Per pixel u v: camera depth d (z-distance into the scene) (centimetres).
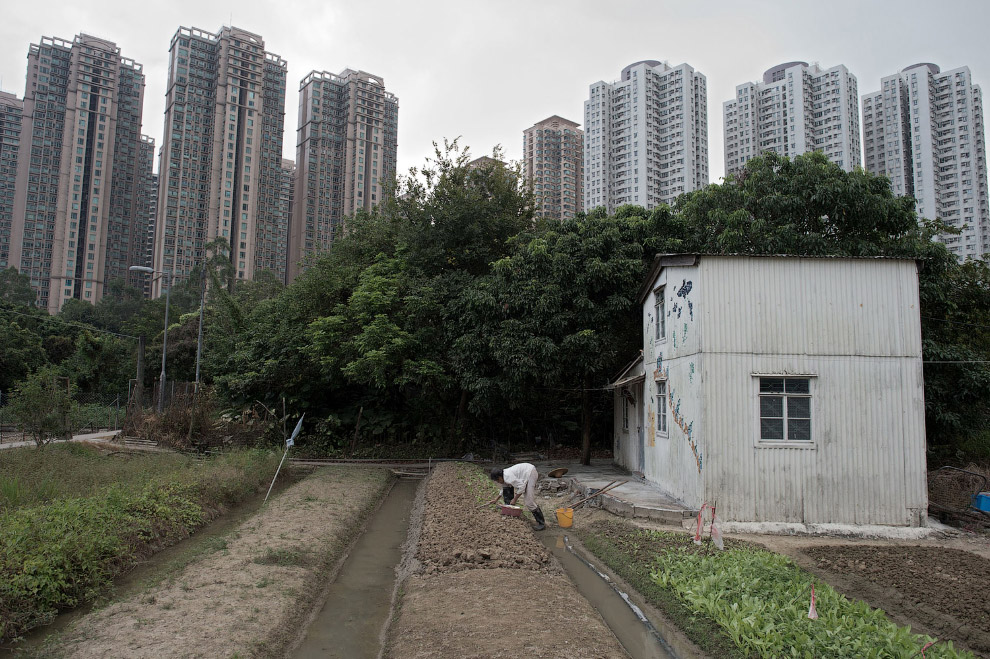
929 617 717
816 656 567
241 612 710
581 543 1138
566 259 1945
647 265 1984
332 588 898
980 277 2014
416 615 722
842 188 1695
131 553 915
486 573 877
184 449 2134
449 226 2288
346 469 2064
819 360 1180
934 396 1645
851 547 1026
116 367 4331
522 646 615
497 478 1273
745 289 1201
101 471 1417
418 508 1525
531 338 1898
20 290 5462
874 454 1158
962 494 1293
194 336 3991
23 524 809
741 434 1165
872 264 1204
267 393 2633
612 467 2116
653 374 1584
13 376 3750
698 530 1009
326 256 2644
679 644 672
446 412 2598
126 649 598
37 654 588
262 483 1725
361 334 2191
